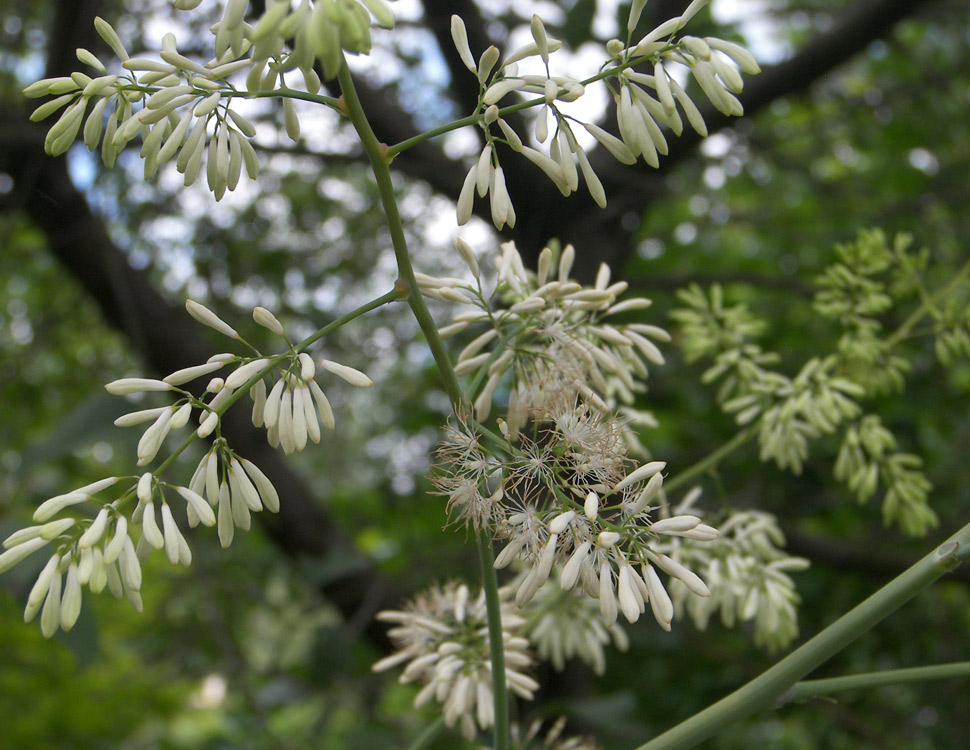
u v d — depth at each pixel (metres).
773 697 1.28
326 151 4.06
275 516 4.20
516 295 1.58
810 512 4.89
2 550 1.83
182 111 1.18
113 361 6.14
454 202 4.18
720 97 1.10
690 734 1.30
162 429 1.07
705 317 2.18
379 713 4.11
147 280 4.38
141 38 3.82
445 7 3.42
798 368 5.29
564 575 1.06
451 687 1.57
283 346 4.98
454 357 4.63
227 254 4.91
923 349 4.73
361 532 6.00
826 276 2.14
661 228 6.08
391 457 6.08
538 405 1.35
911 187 6.09
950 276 5.08
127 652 5.73
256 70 0.96
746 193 6.44
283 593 5.29
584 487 1.19
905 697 5.56
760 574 1.85
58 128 1.15
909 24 5.90
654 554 1.10
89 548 1.04
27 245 5.55
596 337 1.59
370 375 5.66
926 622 5.54
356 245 5.38
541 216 3.81
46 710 5.44
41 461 2.49
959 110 5.77
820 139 6.01
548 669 3.49
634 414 1.82
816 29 5.76
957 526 5.07
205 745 4.10
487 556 1.27
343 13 0.87
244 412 4.17
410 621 1.65
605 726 3.00
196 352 4.27
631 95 1.12
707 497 4.29
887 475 2.02
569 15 2.99
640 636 4.09
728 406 2.06
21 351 5.84
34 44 4.30
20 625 5.08
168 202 4.39
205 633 5.21
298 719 4.77
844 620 1.26
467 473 1.24
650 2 3.58
